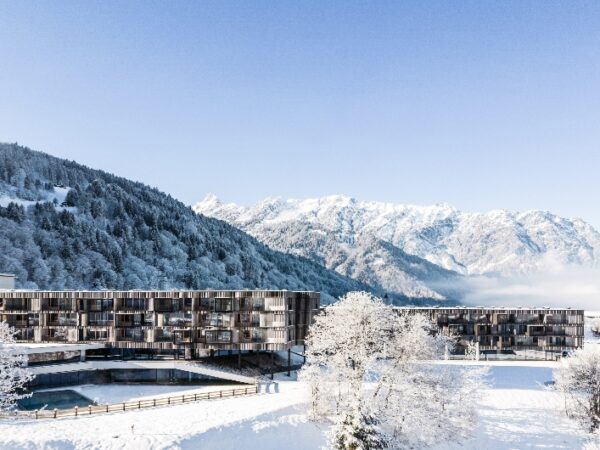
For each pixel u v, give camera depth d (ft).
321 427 223.51
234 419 213.66
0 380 234.99
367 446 189.47
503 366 346.33
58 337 319.06
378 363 241.55
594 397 246.68
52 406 248.93
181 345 309.22
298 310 327.47
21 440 181.57
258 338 304.09
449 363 352.28
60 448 180.45
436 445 222.07
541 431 236.22
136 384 290.97
